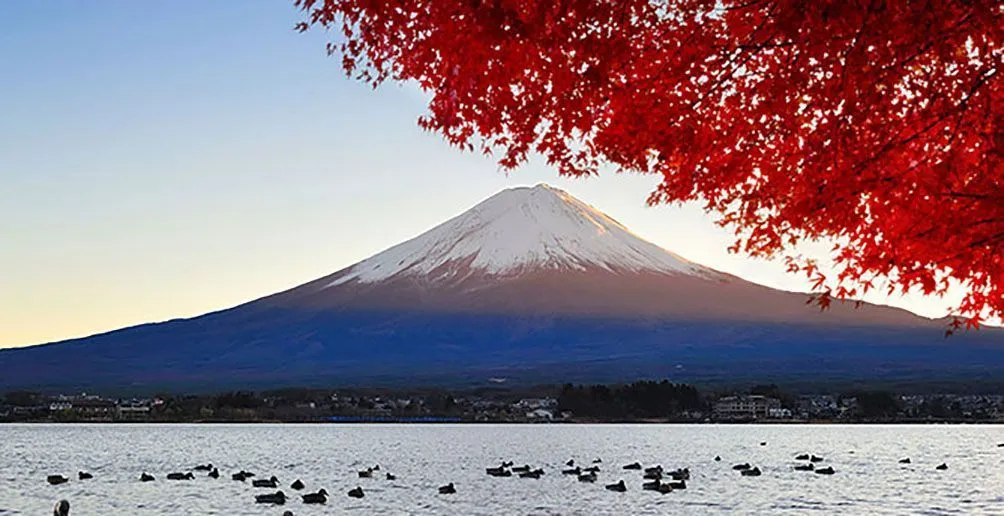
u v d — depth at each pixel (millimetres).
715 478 92875
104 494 78938
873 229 11438
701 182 12102
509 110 11672
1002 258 11047
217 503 73188
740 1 11078
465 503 73375
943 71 10695
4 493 79438
